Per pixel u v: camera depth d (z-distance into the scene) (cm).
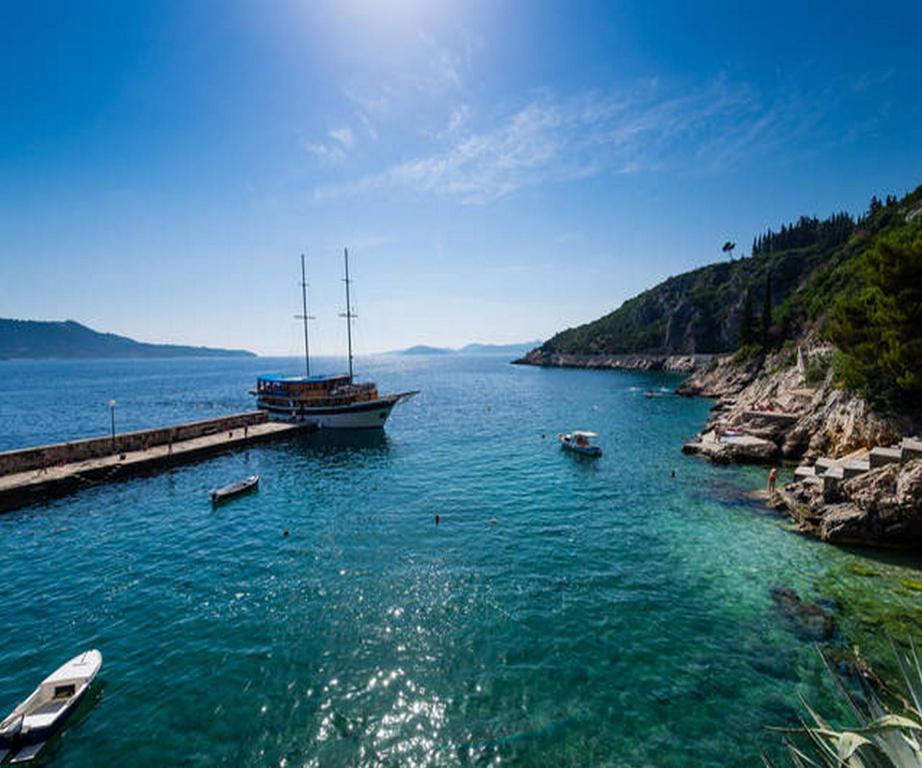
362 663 1321
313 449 4400
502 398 8500
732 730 1078
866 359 2825
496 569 1870
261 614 1573
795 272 13762
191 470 3656
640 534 2203
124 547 2162
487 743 1055
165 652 1377
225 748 1048
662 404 7244
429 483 3148
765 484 2973
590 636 1430
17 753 1029
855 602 1579
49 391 10875
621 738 1061
